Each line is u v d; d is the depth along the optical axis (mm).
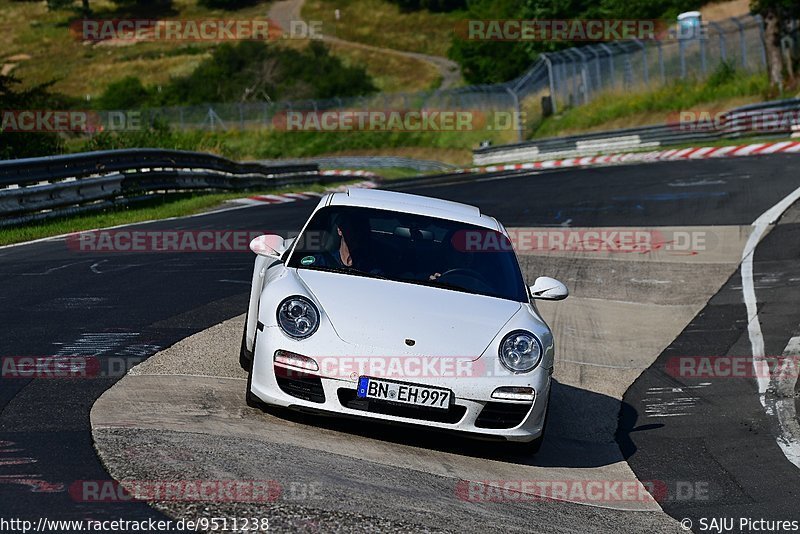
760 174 79625
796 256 48250
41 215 55594
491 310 21219
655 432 24484
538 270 47625
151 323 29453
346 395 19328
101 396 20938
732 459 22188
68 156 58219
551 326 36875
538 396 20031
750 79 145375
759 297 40812
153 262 42750
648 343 34656
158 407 20469
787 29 134875
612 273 47125
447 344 19688
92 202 63219
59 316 29438
